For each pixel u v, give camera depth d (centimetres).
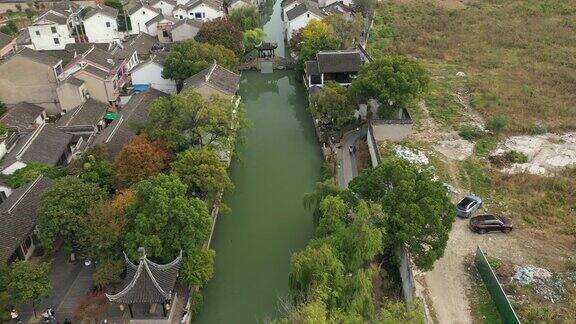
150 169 4256
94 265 4075
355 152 5644
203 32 7825
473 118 6344
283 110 7206
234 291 3978
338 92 5834
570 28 9562
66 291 3834
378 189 3859
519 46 8825
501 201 4669
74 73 6462
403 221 3497
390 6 11562
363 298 3017
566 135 5875
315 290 3031
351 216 3747
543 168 5184
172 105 4784
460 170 5209
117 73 6931
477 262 3891
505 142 5744
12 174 4938
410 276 3475
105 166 4566
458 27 9956
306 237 4534
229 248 4419
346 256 3406
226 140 4938
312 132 6462
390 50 8838
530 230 4291
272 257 4309
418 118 6391
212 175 4222
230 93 5731
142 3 9781
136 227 3603
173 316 3562
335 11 9706
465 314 3494
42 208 3831
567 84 7088
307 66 7094
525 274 3778
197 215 3641
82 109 6178
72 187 3922
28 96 6612
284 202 5041
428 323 3397
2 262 3631
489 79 7450
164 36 9262
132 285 3362
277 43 9712
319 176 5462
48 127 5644
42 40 8988
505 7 11075
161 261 3700
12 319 3547
